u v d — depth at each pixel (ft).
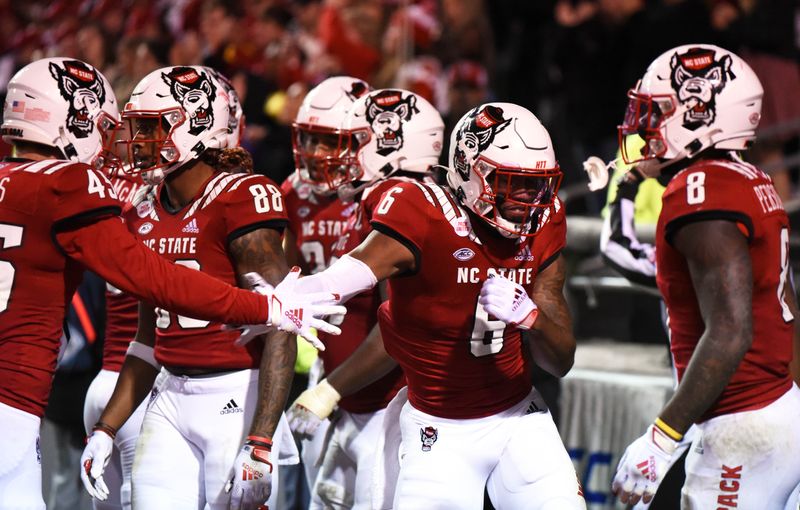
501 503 38.70
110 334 46.75
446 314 37.22
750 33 80.18
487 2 92.79
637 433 53.47
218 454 38.88
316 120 46.09
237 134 42.11
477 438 38.29
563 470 37.73
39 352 36.58
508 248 37.27
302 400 42.06
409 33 88.69
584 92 86.12
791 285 39.99
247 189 38.65
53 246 36.04
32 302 36.32
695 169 37.58
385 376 43.86
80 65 38.14
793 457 37.17
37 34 125.59
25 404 36.45
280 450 41.19
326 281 36.14
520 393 38.99
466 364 37.78
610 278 59.47
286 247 48.44
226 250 38.81
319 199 47.96
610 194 48.29
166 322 39.68
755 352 37.29
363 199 42.37
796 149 85.10
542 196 36.52
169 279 35.86
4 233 35.94
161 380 40.68
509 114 36.68
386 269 36.29
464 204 36.81
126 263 35.76
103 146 38.93
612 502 53.93
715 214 36.19
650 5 90.17
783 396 37.65
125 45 88.99
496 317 36.55
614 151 85.46
